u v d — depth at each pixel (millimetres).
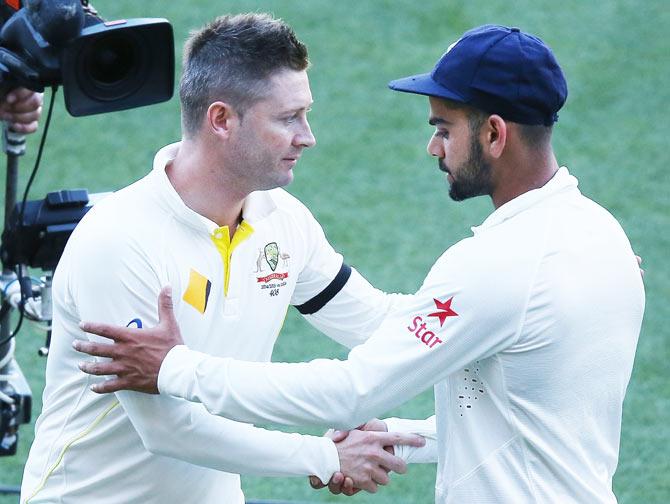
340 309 12336
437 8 33031
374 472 11094
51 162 26750
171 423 10523
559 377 9922
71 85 12375
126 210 10539
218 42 10352
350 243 24359
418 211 25625
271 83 10266
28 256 13609
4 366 14719
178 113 28922
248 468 10797
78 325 10852
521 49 9914
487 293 9719
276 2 33094
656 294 22891
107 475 11289
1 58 12672
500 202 10328
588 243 10016
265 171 10547
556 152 27812
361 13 32812
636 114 29219
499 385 10016
